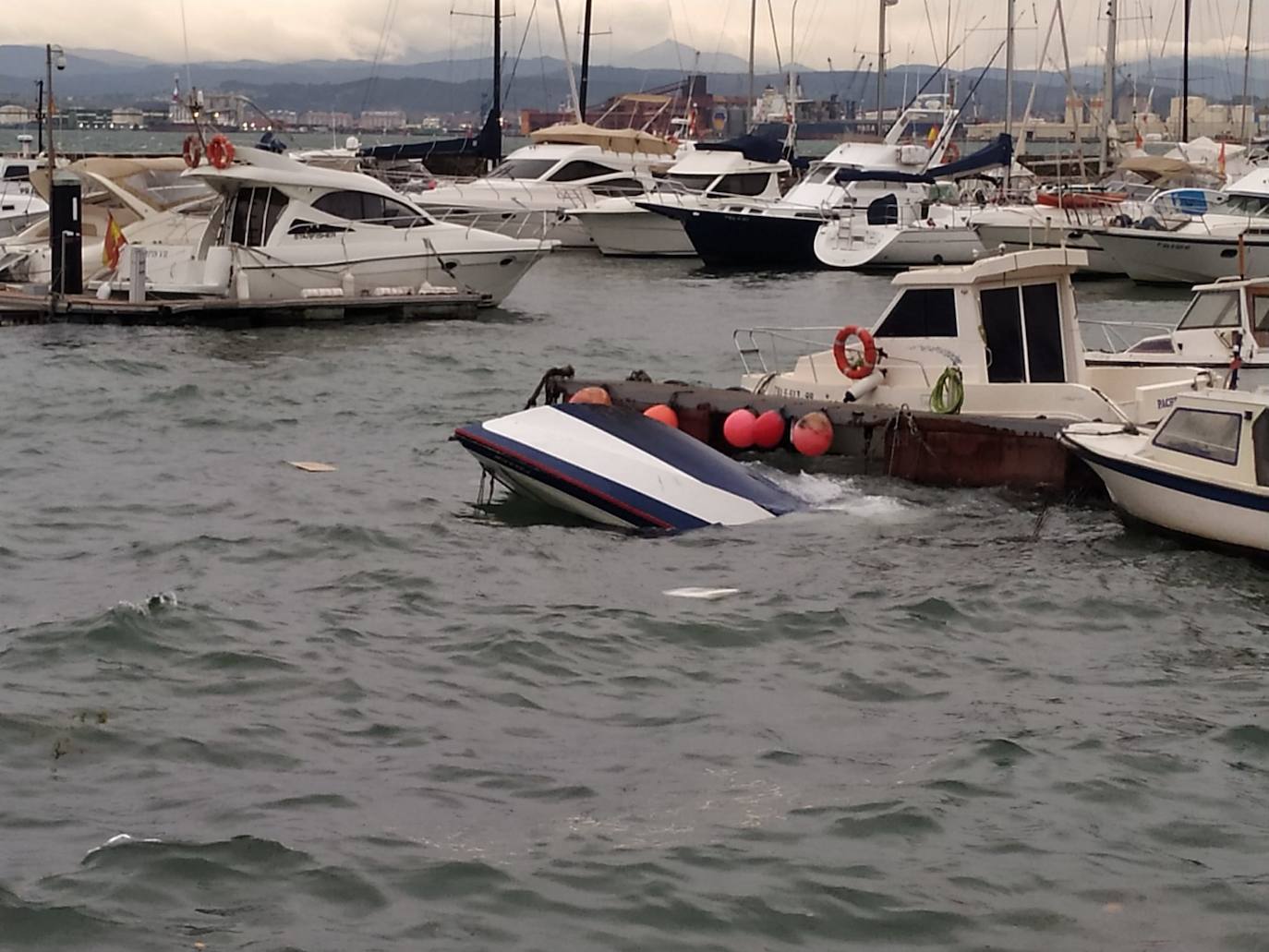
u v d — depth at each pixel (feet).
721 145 173.78
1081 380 57.77
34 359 81.61
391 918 24.64
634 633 38.70
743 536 47.78
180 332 93.25
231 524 49.32
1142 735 32.68
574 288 132.05
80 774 29.71
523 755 31.12
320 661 36.17
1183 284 136.46
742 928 24.63
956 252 146.00
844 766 30.83
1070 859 27.12
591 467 49.39
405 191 167.32
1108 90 203.62
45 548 46.55
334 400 72.38
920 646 38.24
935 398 55.98
